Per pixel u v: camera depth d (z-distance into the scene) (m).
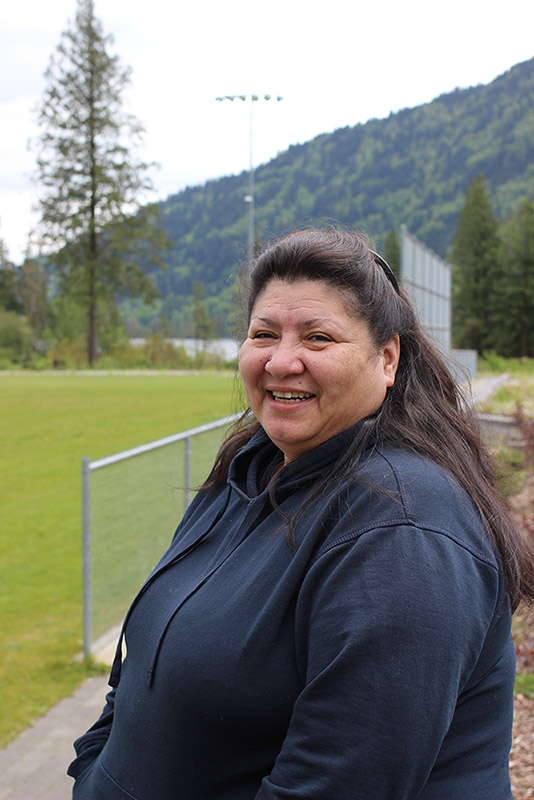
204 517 1.26
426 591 0.82
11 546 7.02
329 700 0.84
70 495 9.43
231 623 0.97
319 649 0.87
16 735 3.43
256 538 1.06
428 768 0.82
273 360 1.04
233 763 0.98
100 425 16.30
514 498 4.94
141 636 1.14
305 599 0.91
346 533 0.91
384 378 1.10
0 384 28.33
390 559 0.85
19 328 53.69
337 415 1.05
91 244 45.34
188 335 71.88
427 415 1.10
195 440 5.74
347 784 0.81
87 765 1.33
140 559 4.94
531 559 1.05
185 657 0.99
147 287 46.75
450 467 1.02
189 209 154.38
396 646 0.81
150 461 5.04
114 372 41.06
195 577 1.12
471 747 0.94
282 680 0.93
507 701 0.99
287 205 145.50
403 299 1.19
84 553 4.25
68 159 43.78
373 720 0.80
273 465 1.22
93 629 4.43
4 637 4.71
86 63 43.28
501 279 55.19
